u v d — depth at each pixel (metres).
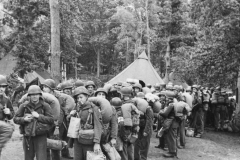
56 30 13.47
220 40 16.41
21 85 12.60
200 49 17.47
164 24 37.66
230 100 16.52
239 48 16.31
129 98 6.25
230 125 15.10
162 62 43.78
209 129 15.08
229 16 15.00
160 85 11.55
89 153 4.75
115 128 5.23
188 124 12.92
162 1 38.50
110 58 61.28
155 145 9.75
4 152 7.49
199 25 17.09
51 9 13.45
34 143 5.09
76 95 5.00
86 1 52.06
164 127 8.28
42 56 22.36
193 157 9.02
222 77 17.56
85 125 4.88
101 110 5.01
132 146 6.37
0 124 4.92
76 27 24.67
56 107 5.37
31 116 4.91
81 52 59.19
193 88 12.12
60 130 6.66
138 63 14.97
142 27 38.75
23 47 20.36
